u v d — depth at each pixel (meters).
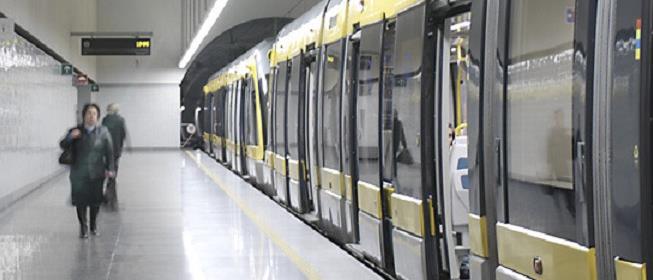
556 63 5.02
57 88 27.12
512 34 5.58
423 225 7.38
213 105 37.44
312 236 11.84
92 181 12.77
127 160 35.25
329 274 8.84
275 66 16.88
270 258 10.16
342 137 10.30
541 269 5.15
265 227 13.01
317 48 12.27
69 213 16.14
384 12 8.78
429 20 7.35
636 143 4.23
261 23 40.81
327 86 11.36
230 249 11.03
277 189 16.34
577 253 4.74
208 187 21.36
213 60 48.66
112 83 45.75
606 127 4.48
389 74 8.51
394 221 8.20
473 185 6.01
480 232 5.91
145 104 46.12
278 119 16.16
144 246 11.68
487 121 5.85
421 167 7.39
